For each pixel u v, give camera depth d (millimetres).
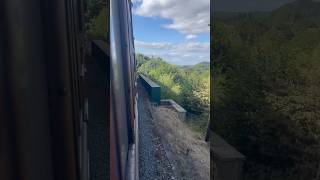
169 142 26031
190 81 32781
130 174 8984
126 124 7918
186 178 20703
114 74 4707
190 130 28672
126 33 8195
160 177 20594
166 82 37531
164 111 33281
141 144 24844
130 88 10156
